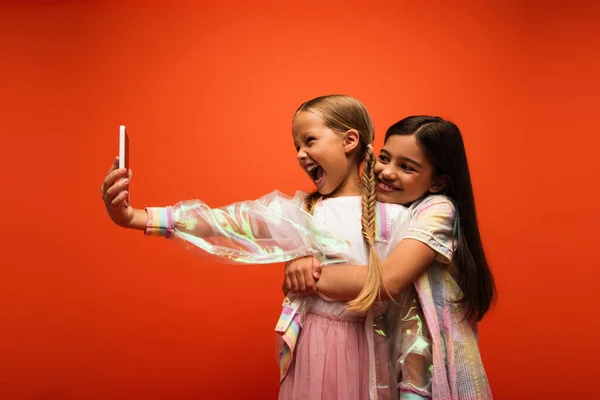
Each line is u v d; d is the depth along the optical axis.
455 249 1.34
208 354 2.03
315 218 1.35
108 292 2.06
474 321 1.39
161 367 2.03
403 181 1.36
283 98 2.17
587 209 2.07
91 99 2.16
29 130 2.14
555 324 2.03
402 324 1.33
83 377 2.03
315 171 1.39
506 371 2.02
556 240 2.07
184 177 2.12
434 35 2.18
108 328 2.04
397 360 1.33
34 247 2.07
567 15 2.16
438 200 1.34
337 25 2.20
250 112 2.16
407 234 1.29
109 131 2.15
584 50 2.14
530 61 2.15
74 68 2.18
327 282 1.27
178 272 2.07
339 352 1.29
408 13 2.19
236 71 2.18
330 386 1.28
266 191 2.12
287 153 2.14
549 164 2.10
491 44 2.17
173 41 2.19
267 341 2.03
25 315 2.04
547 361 2.02
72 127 2.15
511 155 2.11
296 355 1.33
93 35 2.20
